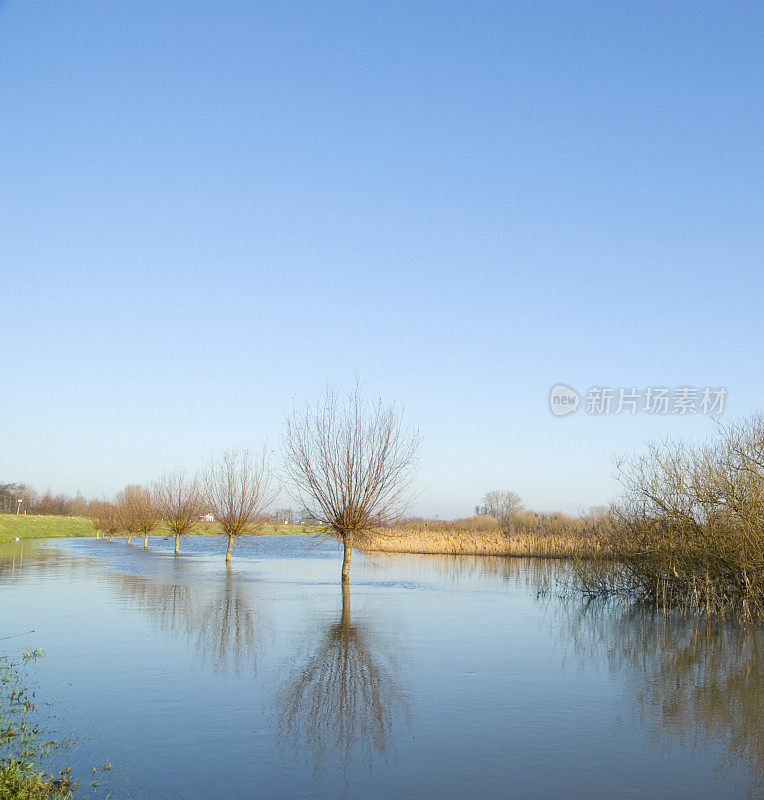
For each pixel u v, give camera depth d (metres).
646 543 22.27
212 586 25.45
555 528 52.91
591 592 24.23
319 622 17.06
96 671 11.55
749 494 18.67
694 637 16.05
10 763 7.09
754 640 15.67
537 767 7.46
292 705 9.66
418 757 7.71
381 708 9.60
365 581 29.33
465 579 30.81
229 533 37.47
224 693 10.23
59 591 22.98
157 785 6.86
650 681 11.46
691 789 6.91
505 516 79.94
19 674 11.32
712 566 19.86
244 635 15.01
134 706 9.55
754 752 8.02
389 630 16.09
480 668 12.22
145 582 26.53
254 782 6.95
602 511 31.36
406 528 54.34
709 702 10.18
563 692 10.66
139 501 58.88
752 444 19.16
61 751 7.82
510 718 9.24
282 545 73.38
